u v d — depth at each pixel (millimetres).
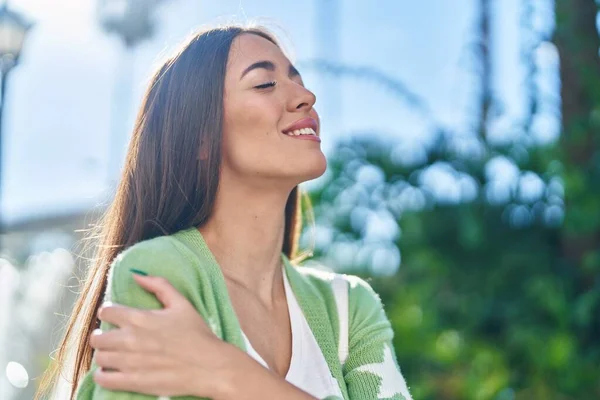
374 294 1954
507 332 4238
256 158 1699
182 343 1397
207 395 1393
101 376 1396
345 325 1828
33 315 4871
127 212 1788
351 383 1765
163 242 1587
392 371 1795
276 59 1792
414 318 4312
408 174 4707
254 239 1755
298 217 2018
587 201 4078
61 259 4934
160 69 1813
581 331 4160
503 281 4441
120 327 1408
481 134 4695
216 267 1632
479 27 4816
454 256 4574
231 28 1824
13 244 5574
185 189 1735
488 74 4781
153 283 1459
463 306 4402
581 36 4152
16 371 4617
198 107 1737
